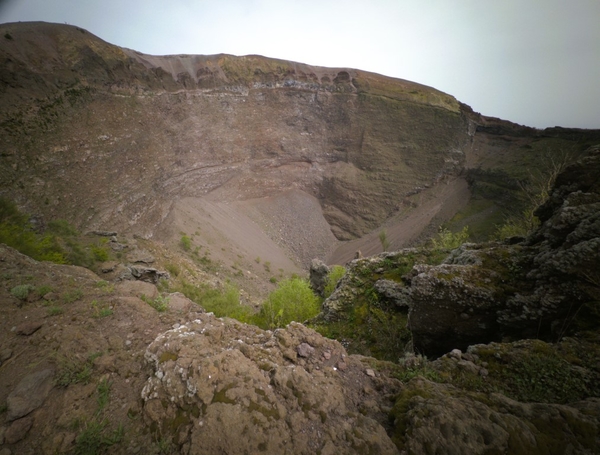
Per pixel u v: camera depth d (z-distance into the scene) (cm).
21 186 3030
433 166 8319
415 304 934
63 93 3975
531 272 823
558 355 566
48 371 461
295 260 6800
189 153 6306
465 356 614
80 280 789
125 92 5009
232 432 359
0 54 3431
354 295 1477
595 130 6812
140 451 362
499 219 6066
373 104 8762
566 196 935
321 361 552
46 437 382
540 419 401
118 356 503
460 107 9156
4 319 586
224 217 6444
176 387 409
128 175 4597
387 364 596
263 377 452
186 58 7331
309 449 370
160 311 664
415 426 388
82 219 3509
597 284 649
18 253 886
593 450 366
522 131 8181
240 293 3541
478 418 387
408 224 7562
